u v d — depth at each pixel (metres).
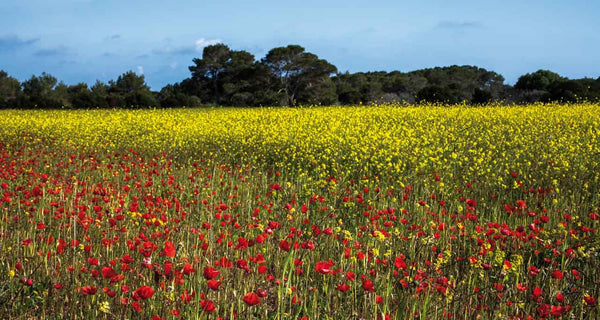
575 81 35.84
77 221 4.86
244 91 56.88
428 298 3.19
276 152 11.65
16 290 3.60
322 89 56.22
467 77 74.06
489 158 9.80
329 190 7.08
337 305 3.41
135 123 18.31
